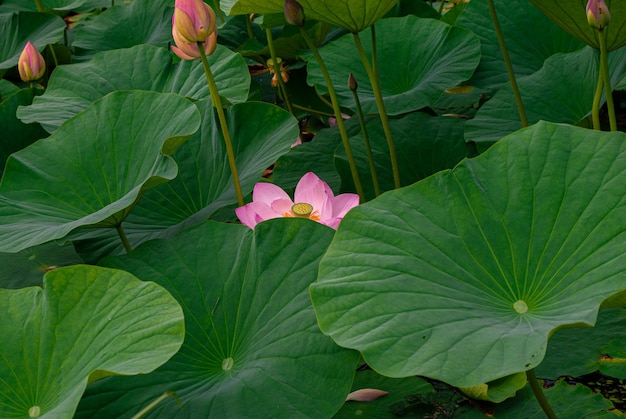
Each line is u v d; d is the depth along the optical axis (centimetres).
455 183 199
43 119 324
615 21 229
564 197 190
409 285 176
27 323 184
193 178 285
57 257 307
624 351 212
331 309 174
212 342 200
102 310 182
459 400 205
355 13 236
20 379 175
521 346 153
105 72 359
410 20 362
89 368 169
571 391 201
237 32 467
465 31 345
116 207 222
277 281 204
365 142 295
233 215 297
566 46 352
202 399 181
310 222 212
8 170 254
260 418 172
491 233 191
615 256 172
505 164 200
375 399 211
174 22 240
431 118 325
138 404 182
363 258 185
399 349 160
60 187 256
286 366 183
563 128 201
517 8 363
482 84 350
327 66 362
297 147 356
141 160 256
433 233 190
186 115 251
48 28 470
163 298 179
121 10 487
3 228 234
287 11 235
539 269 182
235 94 327
